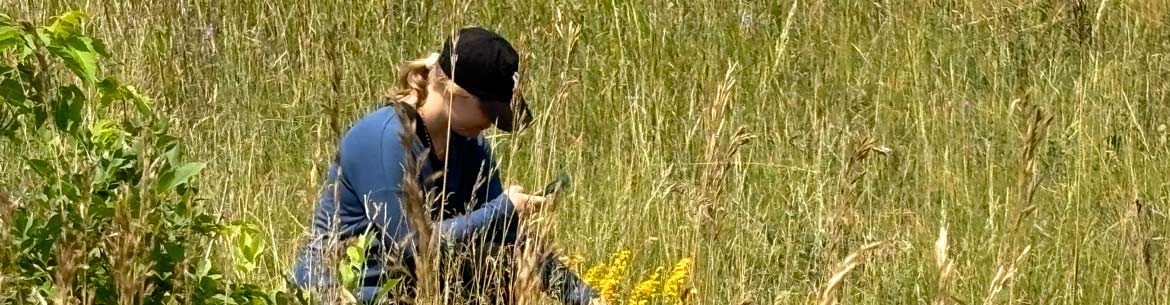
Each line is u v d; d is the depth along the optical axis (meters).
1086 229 8.66
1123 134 10.10
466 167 5.92
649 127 9.91
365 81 10.50
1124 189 9.47
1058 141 9.80
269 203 7.86
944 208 8.54
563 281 5.65
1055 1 11.67
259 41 10.59
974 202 9.09
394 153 5.61
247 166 8.70
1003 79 11.02
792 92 10.74
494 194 6.06
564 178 5.59
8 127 4.77
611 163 9.12
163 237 4.45
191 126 9.43
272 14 10.84
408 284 5.70
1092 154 9.73
